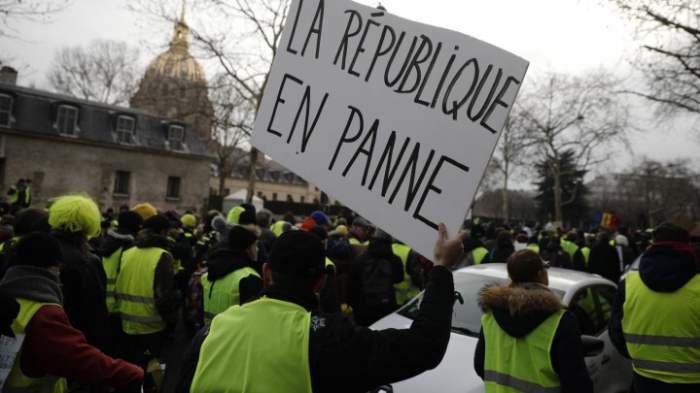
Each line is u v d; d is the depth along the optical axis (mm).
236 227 3934
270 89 2346
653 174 74062
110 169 34906
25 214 3467
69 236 3115
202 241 7883
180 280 6992
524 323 2562
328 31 2262
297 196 87438
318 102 2221
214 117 27172
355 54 2189
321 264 1694
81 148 33844
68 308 2975
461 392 3486
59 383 2373
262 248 5438
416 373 1538
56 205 3121
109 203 34781
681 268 2988
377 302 5109
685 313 2943
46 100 33719
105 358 2207
